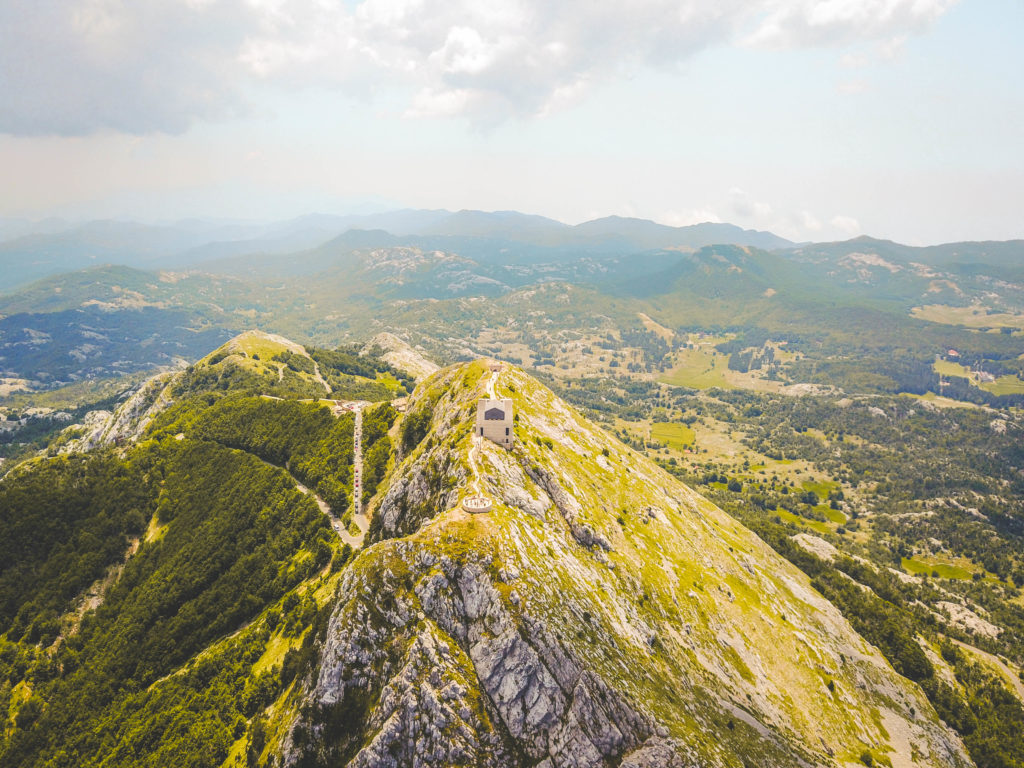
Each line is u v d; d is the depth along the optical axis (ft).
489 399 543.80
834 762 435.53
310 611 528.22
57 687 529.04
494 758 320.70
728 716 406.41
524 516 460.96
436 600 377.09
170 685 508.12
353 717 353.92
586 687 344.90
